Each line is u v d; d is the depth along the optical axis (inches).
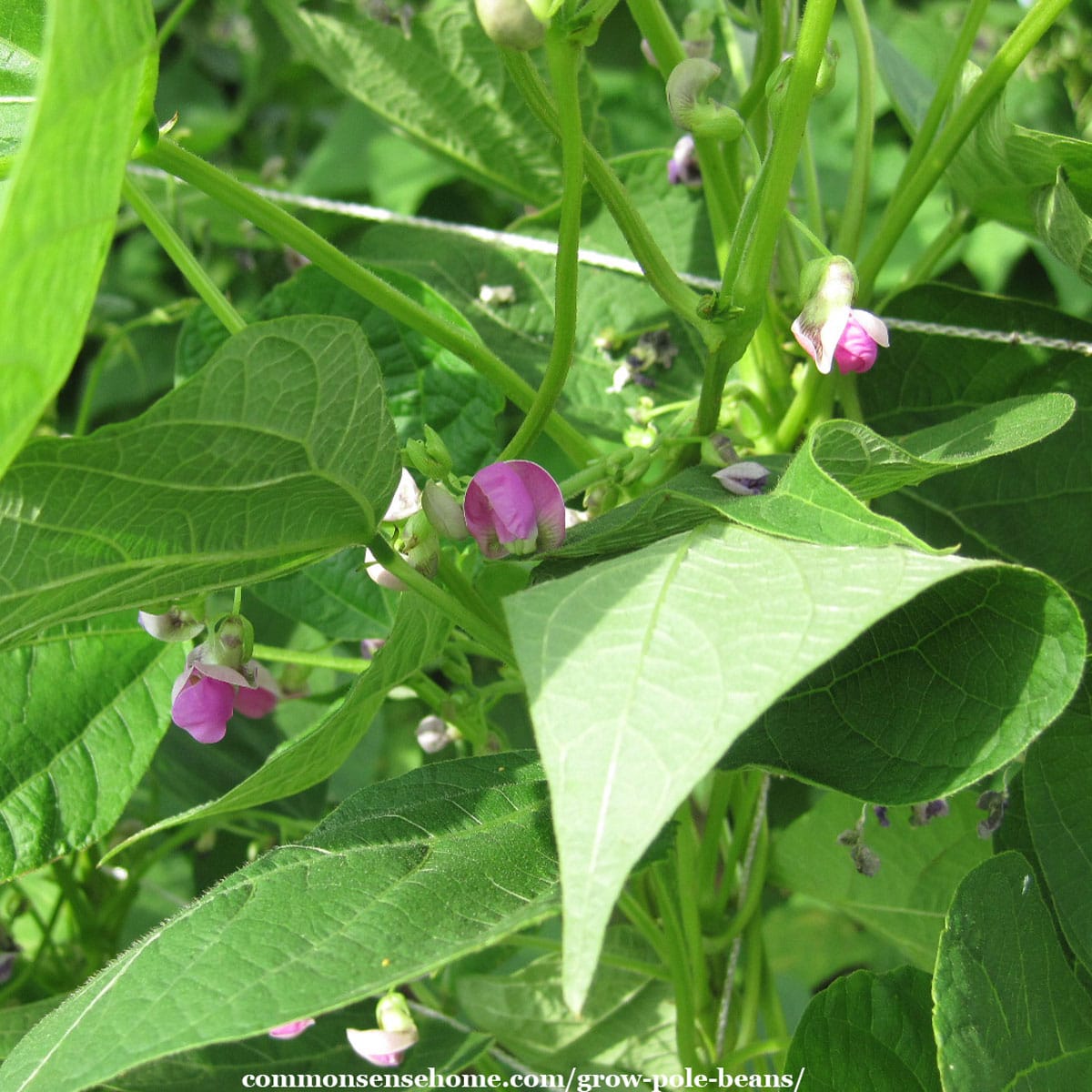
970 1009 14.6
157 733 17.1
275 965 13.6
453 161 20.9
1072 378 17.1
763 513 13.8
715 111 15.1
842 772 14.4
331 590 17.8
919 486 17.4
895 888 18.8
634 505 14.7
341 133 31.9
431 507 14.6
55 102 11.8
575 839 12.0
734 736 12.1
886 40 20.2
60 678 16.9
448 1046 17.6
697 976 17.7
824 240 18.8
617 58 25.4
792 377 17.3
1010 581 13.8
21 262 12.0
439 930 13.8
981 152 17.0
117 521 13.5
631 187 19.1
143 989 13.7
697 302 14.9
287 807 20.3
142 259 33.5
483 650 17.7
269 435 13.4
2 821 16.6
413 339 17.9
